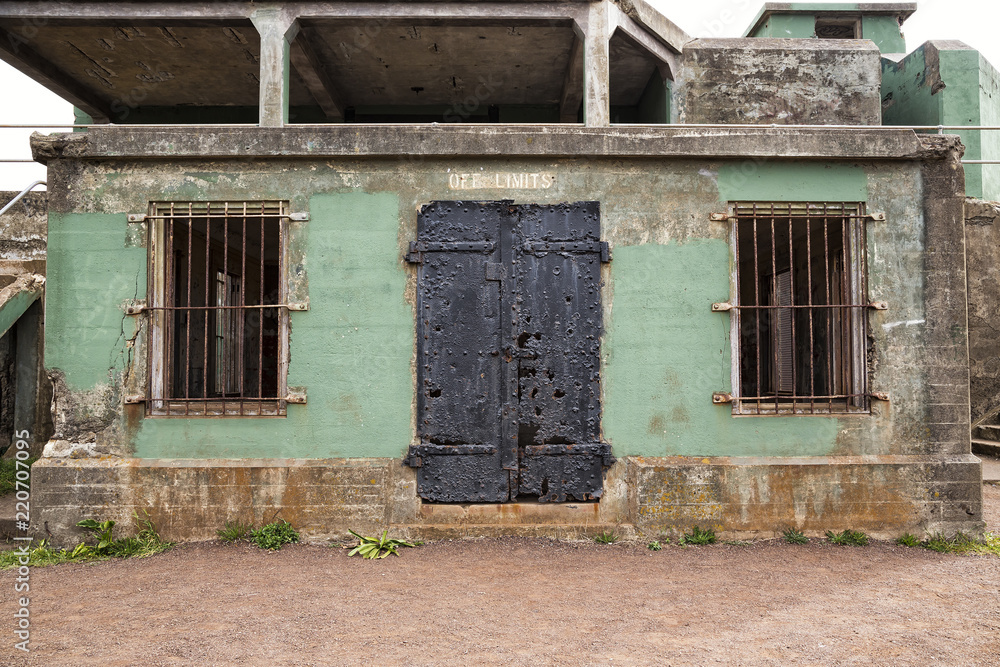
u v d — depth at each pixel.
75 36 6.98
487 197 5.60
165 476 5.34
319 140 5.48
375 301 5.53
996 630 3.75
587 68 5.84
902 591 4.39
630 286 5.59
